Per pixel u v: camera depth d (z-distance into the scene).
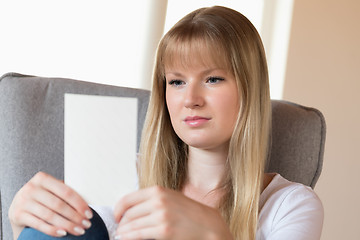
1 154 1.10
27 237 0.71
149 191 0.64
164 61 0.94
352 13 2.26
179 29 0.91
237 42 0.91
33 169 1.09
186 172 1.03
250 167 0.93
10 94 1.09
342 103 2.29
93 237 0.72
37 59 1.72
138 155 1.14
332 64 2.26
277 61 2.22
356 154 2.33
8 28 1.65
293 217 0.92
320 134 1.17
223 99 0.88
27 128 1.09
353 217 2.34
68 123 0.62
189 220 0.63
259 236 0.94
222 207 0.96
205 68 0.88
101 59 1.85
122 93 1.16
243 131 0.93
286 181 1.01
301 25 2.20
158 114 1.04
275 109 1.18
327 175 2.28
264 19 2.24
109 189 0.64
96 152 0.63
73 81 1.13
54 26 1.74
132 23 1.89
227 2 2.18
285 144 1.15
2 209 1.10
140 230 0.62
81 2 1.79
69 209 0.68
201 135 0.88
